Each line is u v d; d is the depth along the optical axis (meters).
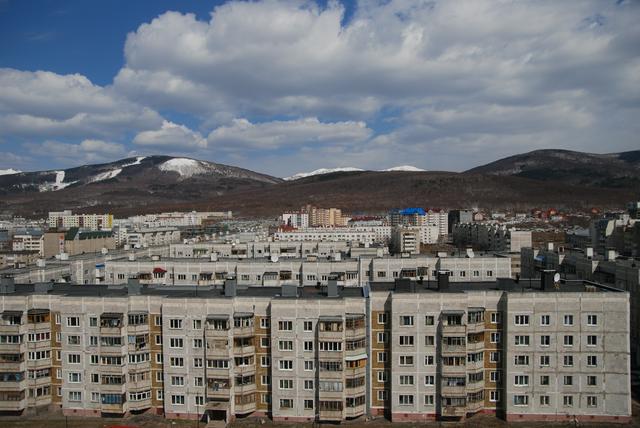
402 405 102.88
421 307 102.31
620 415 99.06
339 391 100.88
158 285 122.69
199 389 105.12
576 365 100.19
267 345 105.31
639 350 128.38
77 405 107.88
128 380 107.00
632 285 131.75
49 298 109.75
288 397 103.31
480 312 102.56
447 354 100.06
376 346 104.81
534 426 98.94
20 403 106.94
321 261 161.38
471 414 102.62
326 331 100.81
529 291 104.06
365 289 110.44
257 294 111.25
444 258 160.62
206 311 104.75
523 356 101.06
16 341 107.69
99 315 107.44
